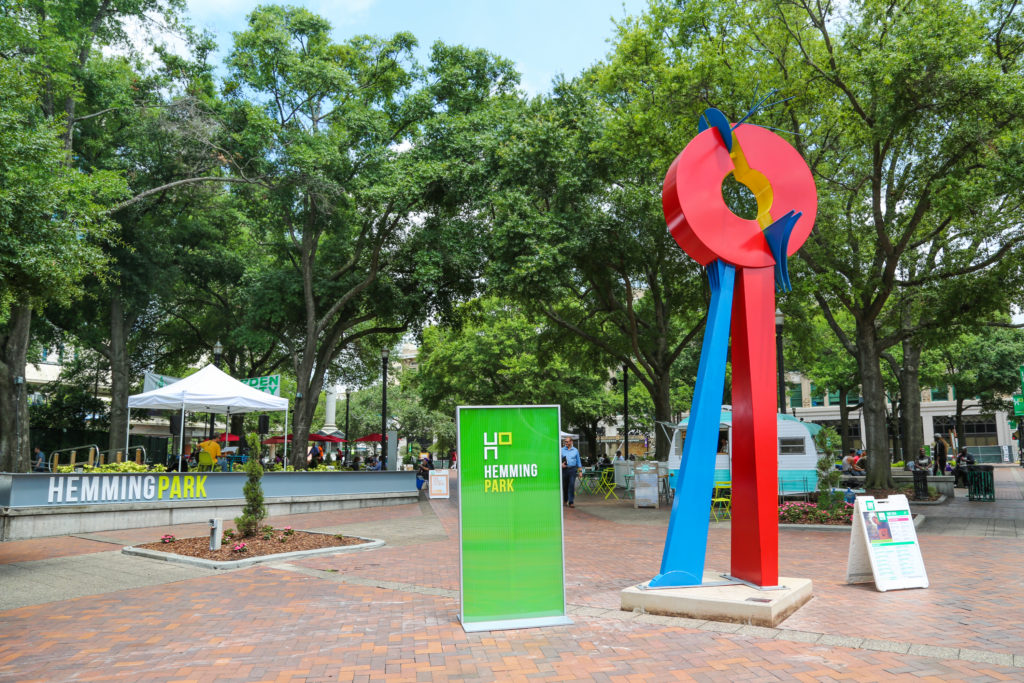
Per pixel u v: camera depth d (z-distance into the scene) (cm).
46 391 3791
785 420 1873
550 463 689
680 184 744
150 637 638
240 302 3278
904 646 557
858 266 1822
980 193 1419
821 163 2042
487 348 3959
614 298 2405
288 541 1185
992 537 1215
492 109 2398
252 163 2508
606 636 614
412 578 914
